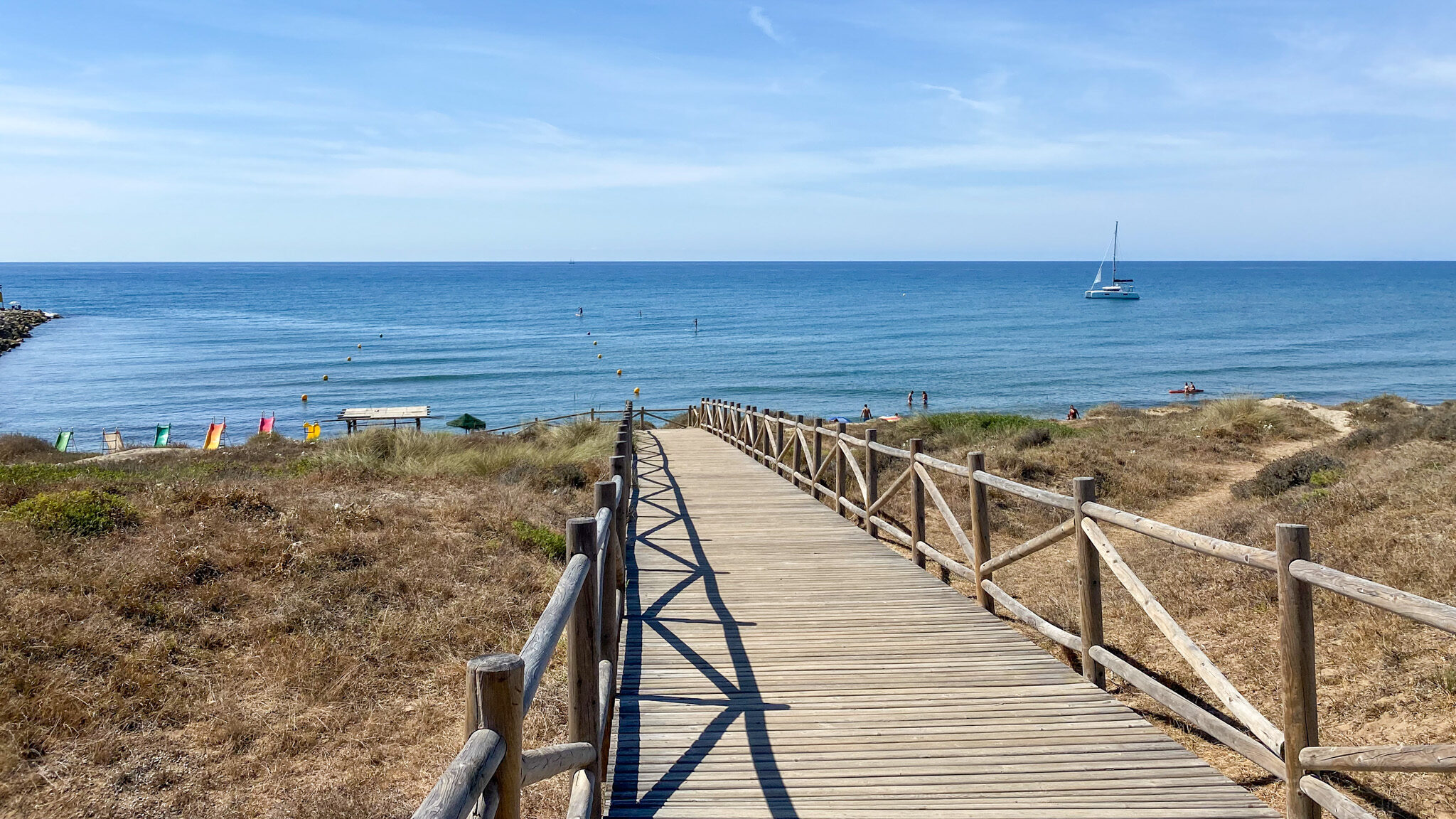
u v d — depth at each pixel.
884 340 78.81
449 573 7.77
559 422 34.41
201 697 5.47
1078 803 3.59
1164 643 6.13
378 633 6.45
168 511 8.99
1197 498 13.10
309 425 32.19
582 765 3.32
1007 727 4.39
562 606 2.94
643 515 10.84
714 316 110.94
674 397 50.19
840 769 3.94
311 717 5.28
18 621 5.86
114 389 51.91
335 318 110.56
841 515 10.78
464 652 6.40
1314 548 7.05
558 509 11.19
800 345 75.50
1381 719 4.49
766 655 5.55
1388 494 8.05
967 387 50.59
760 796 3.69
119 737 4.89
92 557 7.32
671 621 6.34
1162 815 3.48
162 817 4.21
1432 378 49.19
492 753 1.87
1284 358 60.25
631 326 98.19
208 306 137.62
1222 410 22.03
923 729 4.36
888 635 5.95
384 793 4.41
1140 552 8.89
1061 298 148.12
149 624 6.30
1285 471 11.54
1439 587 5.60
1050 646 6.40
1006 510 11.85
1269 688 5.12
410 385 54.22
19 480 11.22
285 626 6.46
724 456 18.06
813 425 12.73
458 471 14.37
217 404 47.25
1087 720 4.46
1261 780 4.13
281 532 8.41
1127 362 59.84
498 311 123.75
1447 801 3.71
